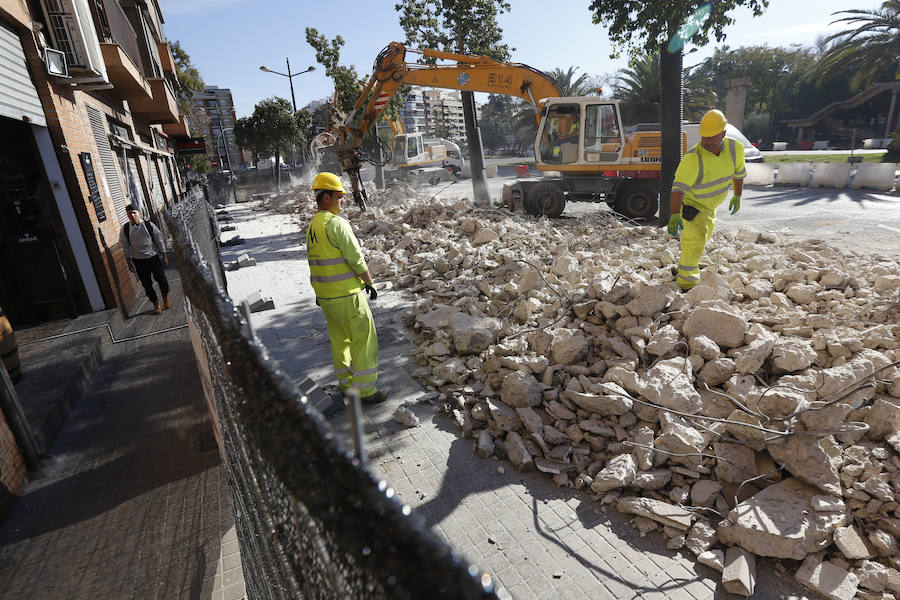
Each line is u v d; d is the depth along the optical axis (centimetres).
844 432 325
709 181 537
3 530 302
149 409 445
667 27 1096
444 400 465
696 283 586
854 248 909
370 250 1044
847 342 422
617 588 270
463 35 1936
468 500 339
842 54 2958
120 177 990
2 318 449
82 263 660
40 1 606
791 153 4394
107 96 980
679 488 325
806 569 263
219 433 246
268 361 84
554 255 838
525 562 289
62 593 255
